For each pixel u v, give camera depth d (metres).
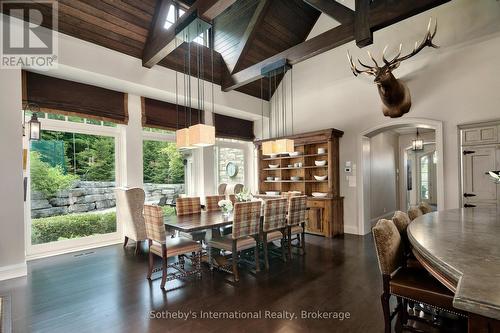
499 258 1.23
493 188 4.10
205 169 6.52
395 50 5.04
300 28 6.18
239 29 5.68
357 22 3.70
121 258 4.12
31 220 4.20
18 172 3.46
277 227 3.78
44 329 2.23
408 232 1.88
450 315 2.31
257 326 2.25
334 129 5.56
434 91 4.67
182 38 3.96
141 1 4.23
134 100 5.20
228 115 6.94
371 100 5.47
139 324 2.29
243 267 3.69
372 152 6.48
